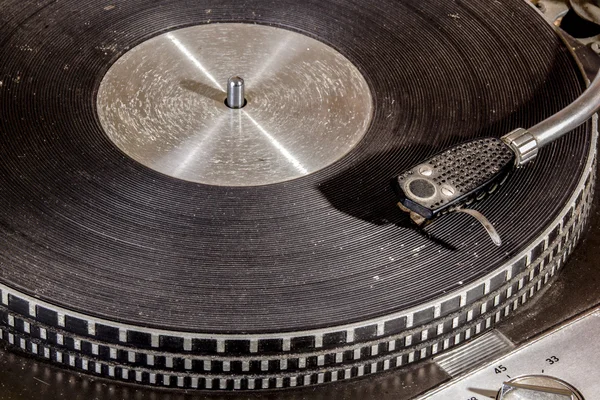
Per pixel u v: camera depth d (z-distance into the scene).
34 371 0.65
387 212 0.68
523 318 0.68
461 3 0.78
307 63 0.76
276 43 0.77
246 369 0.64
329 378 0.65
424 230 0.67
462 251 0.66
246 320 0.64
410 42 0.76
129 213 0.67
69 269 0.65
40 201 0.67
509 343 0.67
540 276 0.69
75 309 0.64
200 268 0.65
